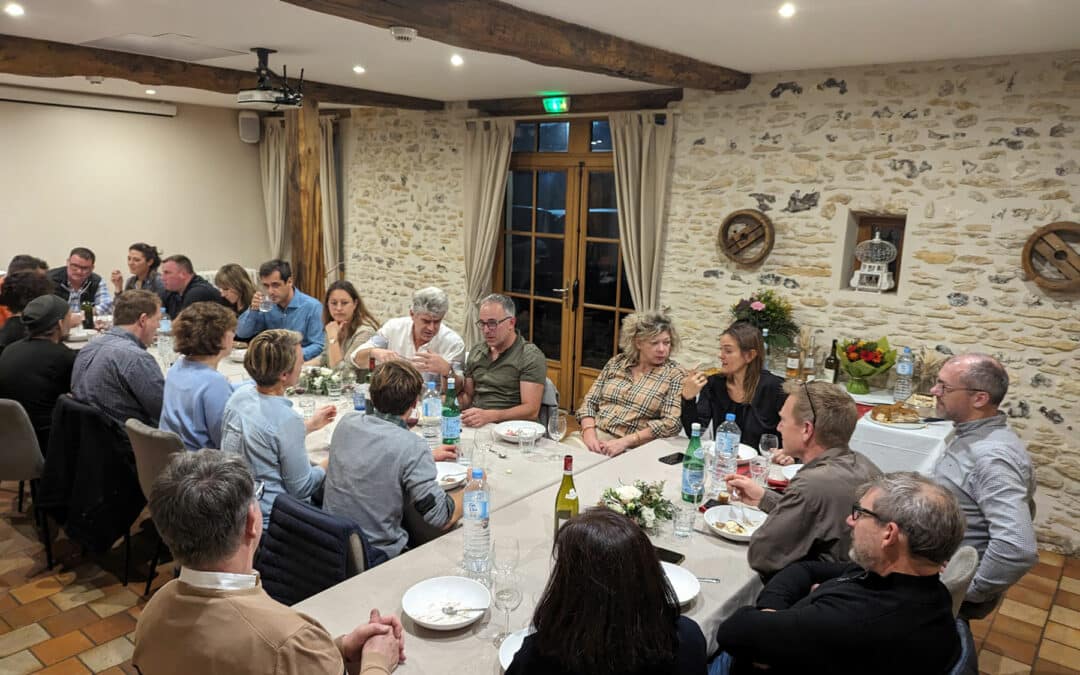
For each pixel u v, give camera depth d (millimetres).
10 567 3400
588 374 6254
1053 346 3945
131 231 7473
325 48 4242
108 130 7168
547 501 2486
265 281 4656
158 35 3961
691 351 5309
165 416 2885
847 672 1524
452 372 3633
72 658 2770
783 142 4691
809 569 1880
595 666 1192
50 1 3254
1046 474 4035
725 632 1651
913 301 4348
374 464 2229
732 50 3918
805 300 4727
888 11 3018
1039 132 3869
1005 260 4039
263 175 8367
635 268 5555
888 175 4344
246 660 1225
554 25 3260
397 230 7203
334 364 4141
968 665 1502
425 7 2719
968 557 1858
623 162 5477
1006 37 3441
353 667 1588
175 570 3115
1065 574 3789
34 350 3555
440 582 1874
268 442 2420
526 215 6434
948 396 2441
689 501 2363
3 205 6660
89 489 3066
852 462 2059
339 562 1993
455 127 6543
